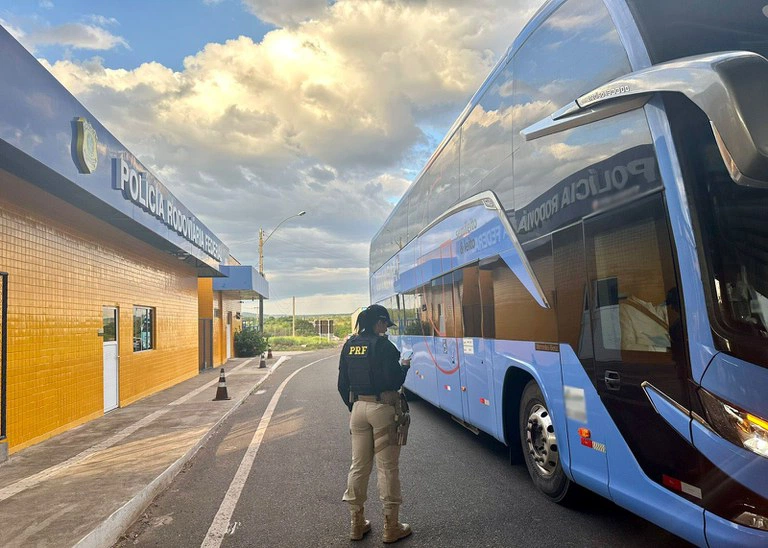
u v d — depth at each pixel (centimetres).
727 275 332
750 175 305
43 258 956
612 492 438
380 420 495
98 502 589
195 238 1759
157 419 1148
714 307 332
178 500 646
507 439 666
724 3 393
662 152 364
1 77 671
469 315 784
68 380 1045
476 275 749
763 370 315
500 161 653
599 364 448
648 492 393
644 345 391
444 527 523
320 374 2317
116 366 1323
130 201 1152
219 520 571
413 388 1195
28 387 901
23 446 878
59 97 822
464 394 819
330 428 1066
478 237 735
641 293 392
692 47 383
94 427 1064
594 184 448
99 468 745
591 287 455
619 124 413
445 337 918
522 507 571
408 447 870
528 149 574
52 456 823
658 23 392
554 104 519
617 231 418
